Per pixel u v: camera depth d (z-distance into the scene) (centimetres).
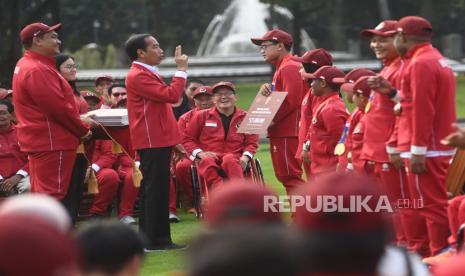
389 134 1875
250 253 634
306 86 2517
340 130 2217
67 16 11331
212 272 632
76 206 2242
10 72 6322
